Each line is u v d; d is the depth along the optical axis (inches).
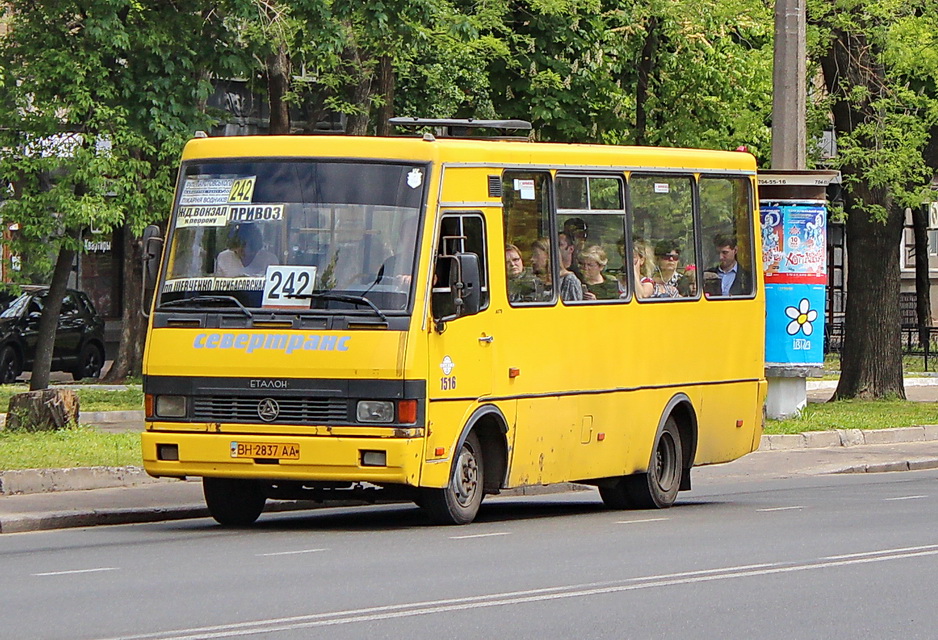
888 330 1919.3
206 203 919.0
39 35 1526.8
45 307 1647.4
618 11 1920.5
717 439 1151.0
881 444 1590.8
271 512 1074.1
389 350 869.8
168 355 895.1
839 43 1828.2
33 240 1572.3
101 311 2492.6
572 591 671.8
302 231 900.6
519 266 964.6
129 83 1556.3
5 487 1040.2
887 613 627.8
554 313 987.9
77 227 1572.3
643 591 674.8
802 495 1169.4
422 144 907.4
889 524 941.8
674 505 1119.0
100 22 1499.8
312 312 882.1
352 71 1847.9
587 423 1016.9
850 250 1932.8
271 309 889.5
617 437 1045.8
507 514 1052.5
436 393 887.7
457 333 906.7
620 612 622.5
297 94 1969.7
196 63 1598.2
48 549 821.2
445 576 713.0
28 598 646.5
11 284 1621.6
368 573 722.2
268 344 880.3
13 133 1547.7
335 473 869.2
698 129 1985.7
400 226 893.8
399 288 882.1
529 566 749.3
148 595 654.5
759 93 1998.0
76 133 1552.7
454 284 897.5
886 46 1776.6
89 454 1163.3
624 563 762.2
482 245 935.0
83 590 668.7
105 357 2332.7
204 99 1605.6
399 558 777.6
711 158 1143.6
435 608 625.3
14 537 885.2
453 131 1049.5
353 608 624.1
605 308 1032.8
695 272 1124.5
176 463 890.1
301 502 1098.7
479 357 924.6
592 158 1029.2
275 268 895.7
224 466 881.5
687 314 1112.2
